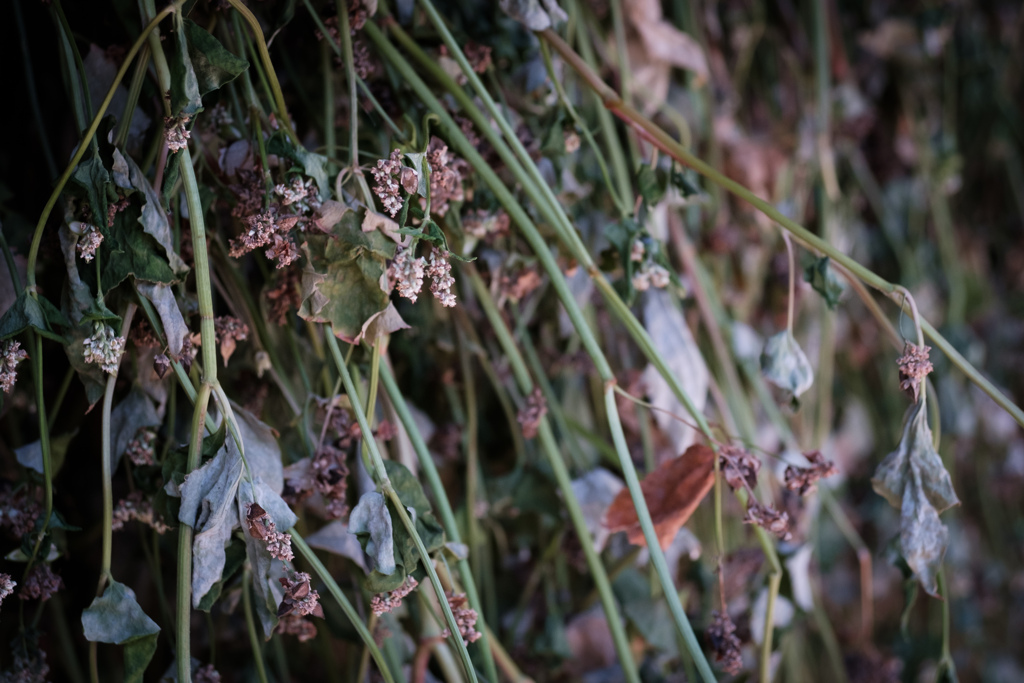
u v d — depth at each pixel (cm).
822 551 61
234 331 39
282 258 36
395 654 42
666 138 42
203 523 35
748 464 40
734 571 51
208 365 36
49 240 39
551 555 49
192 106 35
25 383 43
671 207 52
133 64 40
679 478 41
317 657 50
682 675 50
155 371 38
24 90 45
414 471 44
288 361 43
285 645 49
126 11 40
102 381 37
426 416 48
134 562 48
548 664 48
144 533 44
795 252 59
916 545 39
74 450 47
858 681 56
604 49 50
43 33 44
